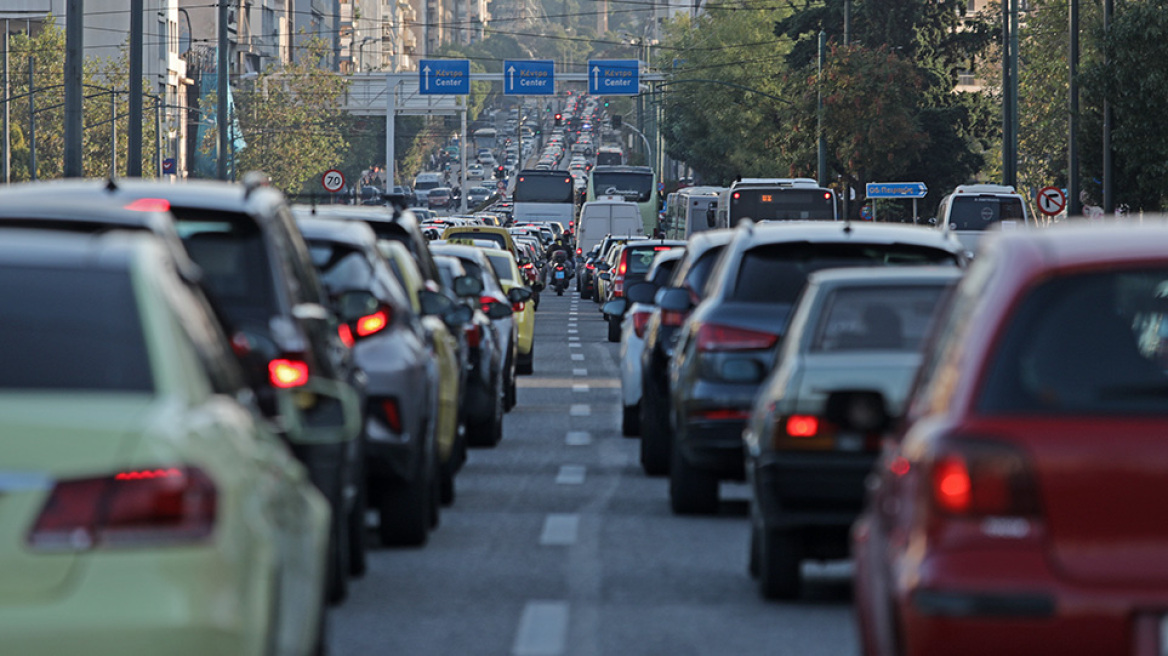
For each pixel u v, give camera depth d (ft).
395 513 105.29
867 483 85.30
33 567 43.73
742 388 113.70
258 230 81.30
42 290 48.65
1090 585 46.52
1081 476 47.11
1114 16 422.82
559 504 127.75
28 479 44.14
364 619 84.23
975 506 47.34
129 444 44.65
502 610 86.84
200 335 51.83
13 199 74.23
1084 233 52.65
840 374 86.99
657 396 143.33
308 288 87.04
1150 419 47.60
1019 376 48.73
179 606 43.96
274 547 50.52
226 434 48.52
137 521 44.11
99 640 43.42
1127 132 418.31
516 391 227.20
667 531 114.32
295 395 76.84
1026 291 49.75
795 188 496.23
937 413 49.70
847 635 81.00
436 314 124.67
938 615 46.88
